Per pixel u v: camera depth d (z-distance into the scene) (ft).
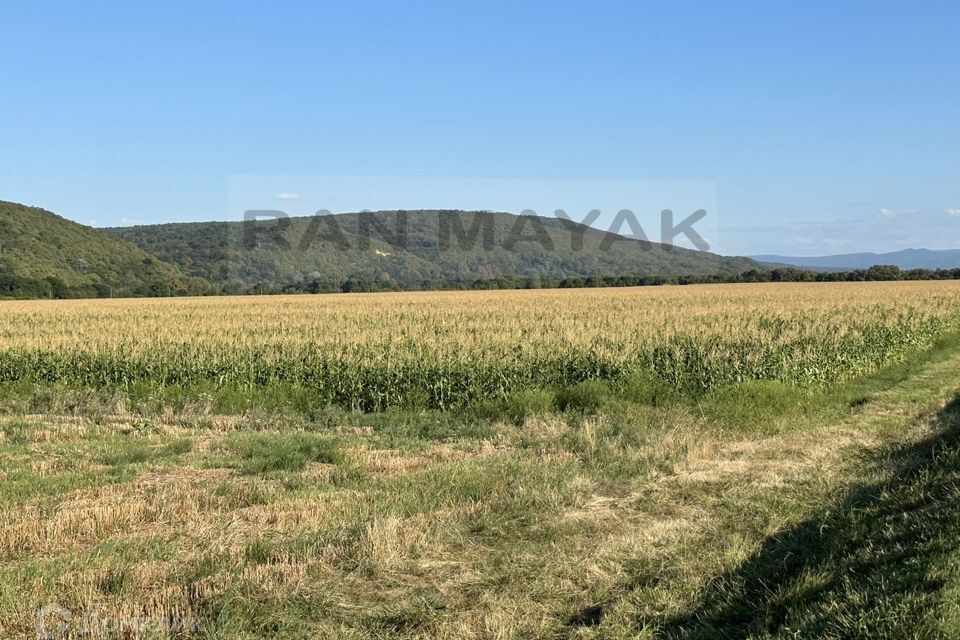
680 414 43.83
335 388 53.78
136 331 90.38
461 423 44.39
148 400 52.75
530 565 21.47
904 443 35.55
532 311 123.95
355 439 39.19
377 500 26.84
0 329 98.53
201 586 19.35
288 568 20.76
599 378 55.31
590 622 18.39
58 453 34.81
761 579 19.67
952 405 45.68
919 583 16.83
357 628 17.97
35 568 20.12
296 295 261.44
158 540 22.50
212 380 61.52
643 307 130.41
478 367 54.34
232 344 72.59
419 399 51.60
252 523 24.73
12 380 66.33
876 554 19.72
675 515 26.30
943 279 351.46
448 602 19.21
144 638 16.88
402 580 20.53
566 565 21.39
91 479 29.86
